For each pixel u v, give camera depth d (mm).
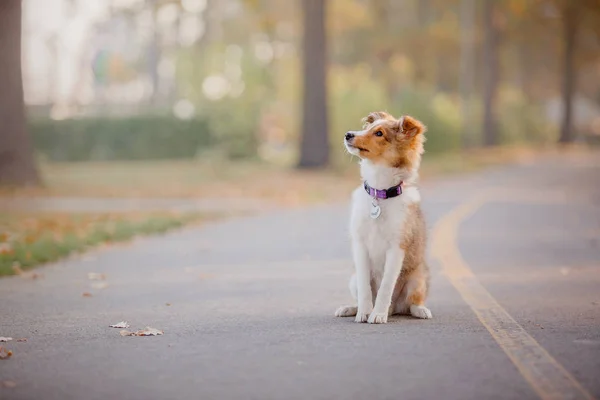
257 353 6801
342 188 28422
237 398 5539
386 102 43531
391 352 6785
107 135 49438
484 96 64938
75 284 11023
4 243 14344
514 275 11750
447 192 28109
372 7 71125
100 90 78562
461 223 18922
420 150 8359
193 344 7195
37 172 28188
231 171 35906
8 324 8312
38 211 20328
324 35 35250
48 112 52219
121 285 10938
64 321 8469
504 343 7137
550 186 31266
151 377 6082
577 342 7199
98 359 6660
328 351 6844
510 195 26969
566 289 10523
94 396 5629
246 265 12750
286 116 47812
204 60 51156
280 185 29422
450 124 49594
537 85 94812
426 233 8680
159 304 9492
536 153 62219
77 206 22000
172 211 20781
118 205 22500
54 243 14219
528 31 74562
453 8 72000
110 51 82312
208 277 11602
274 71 47469
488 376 6035
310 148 35500
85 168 40812
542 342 7195
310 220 19562
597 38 80812
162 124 49562
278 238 16219
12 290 10555
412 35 68312
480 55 71938
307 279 11383
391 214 8141
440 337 7395
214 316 8672
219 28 72125
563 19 74375
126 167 41812
